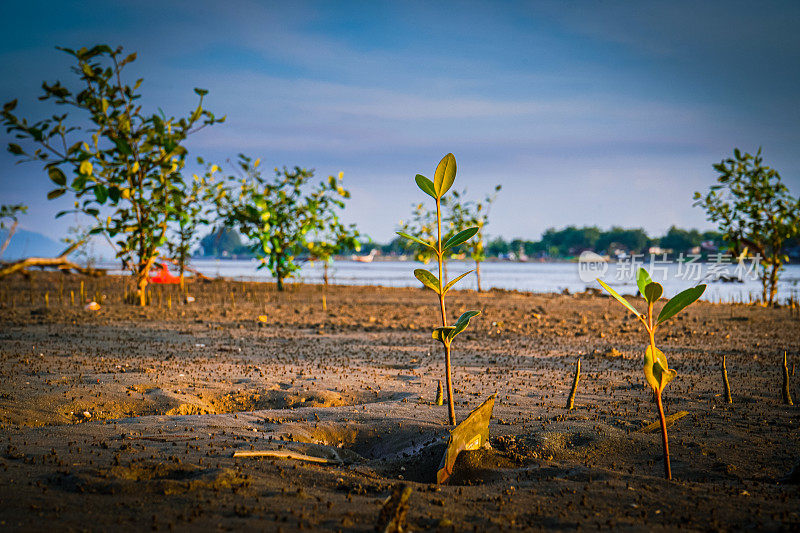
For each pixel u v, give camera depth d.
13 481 2.88
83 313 11.98
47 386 5.37
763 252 17.70
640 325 12.02
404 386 5.98
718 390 5.78
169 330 9.98
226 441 3.80
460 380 6.32
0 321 10.52
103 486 2.82
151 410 4.92
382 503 2.75
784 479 3.24
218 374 6.35
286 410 4.91
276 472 3.19
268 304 15.29
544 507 2.75
